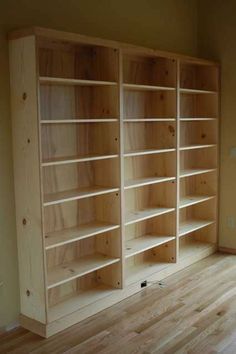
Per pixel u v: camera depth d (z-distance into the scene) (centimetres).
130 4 364
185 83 431
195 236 462
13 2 272
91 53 325
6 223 282
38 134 262
